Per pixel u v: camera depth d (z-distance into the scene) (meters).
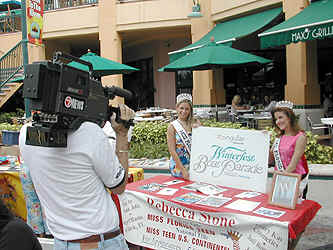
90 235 1.91
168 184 3.81
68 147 1.83
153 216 3.45
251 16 11.71
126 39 17.00
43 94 1.63
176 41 16.00
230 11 12.14
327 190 5.26
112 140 2.23
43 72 1.62
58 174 1.87
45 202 1.98
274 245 2.72
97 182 1.95
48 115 1.73
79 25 14.75
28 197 4.03
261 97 14.86
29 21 6.45
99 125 1.97
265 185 3.43
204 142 3.77
